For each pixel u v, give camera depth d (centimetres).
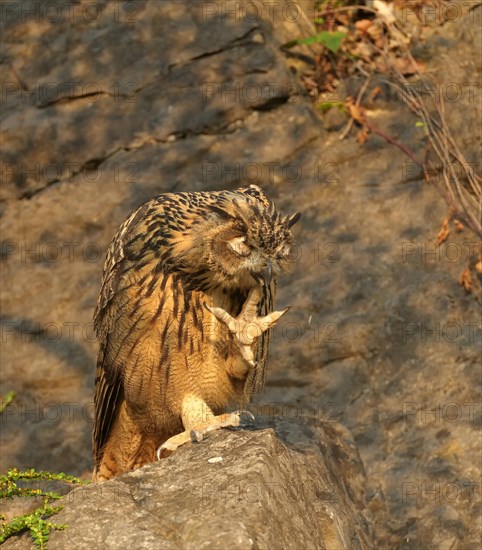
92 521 1415
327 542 1708
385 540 2142
